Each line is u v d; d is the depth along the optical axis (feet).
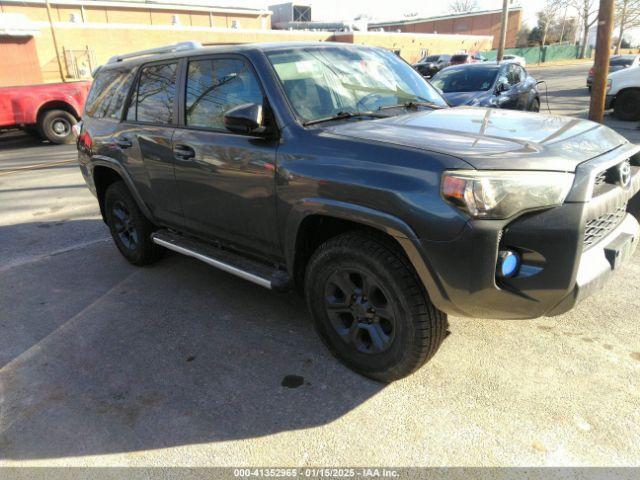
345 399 9.12
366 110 10.71
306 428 8.50
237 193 10.64
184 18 148.87
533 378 9.33
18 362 10.99
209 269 15.30
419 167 7.79
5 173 32.89
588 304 11.73
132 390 9.76
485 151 7.84
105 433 8.68
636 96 38.65
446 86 32.09
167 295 13.67
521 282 7.60
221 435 8.46
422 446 7.95
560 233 7.37
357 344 9.60
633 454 7.55
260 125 9.37
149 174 13.23
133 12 138.41
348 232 9.07
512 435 8.04
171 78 12.55
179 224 13.12
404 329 8.57
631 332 10.56
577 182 7.58
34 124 43.37
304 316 12.12
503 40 101.55
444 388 9.21
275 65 10.43
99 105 15.83
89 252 17.54
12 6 118.93
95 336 11.83
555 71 120.98
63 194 26.04
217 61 11.30
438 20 241.14
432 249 7.67
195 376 10.06
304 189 9.10
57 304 13.62
